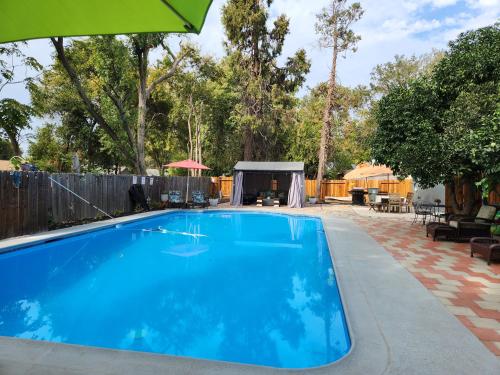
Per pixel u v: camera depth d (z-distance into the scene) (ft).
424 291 15.76
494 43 28.78
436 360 9.53
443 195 55.72
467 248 25.98
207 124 91.61
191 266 24.09
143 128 63.10
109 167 104.63
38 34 5.06
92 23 4.77
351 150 100.94
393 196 55.52
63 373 8.64
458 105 27.89
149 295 18.12
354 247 26.30
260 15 79.97
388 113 34.53
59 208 35.06
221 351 12.25
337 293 17.21
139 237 34.78
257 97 81.30
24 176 29.66
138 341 12.93
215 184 79.10
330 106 79.05
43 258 26.50
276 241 33.45
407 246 26.73
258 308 16.28
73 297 17.89
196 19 4.54
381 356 9.71
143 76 62.34
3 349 9.88
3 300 17.44
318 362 11.55
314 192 85.81
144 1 4.20
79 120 89.56
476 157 24.53
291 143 98.37
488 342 10.80
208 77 80.02
